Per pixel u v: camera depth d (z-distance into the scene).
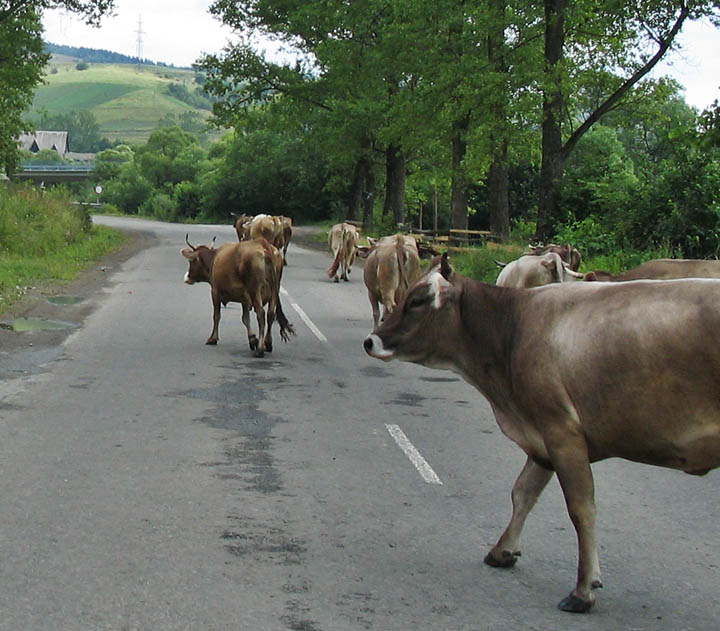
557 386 5.45
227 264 14.61
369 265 16.11
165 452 8.98
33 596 5.59
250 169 88.44
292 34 48.03
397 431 10.08
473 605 5.62
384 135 37.06
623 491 8.11
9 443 9.18
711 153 22.55
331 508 7.44
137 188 126.19
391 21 40.56
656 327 5.11
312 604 5.58
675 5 24.55
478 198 55.25
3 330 16.52
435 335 6.03
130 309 19.83
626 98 27.42
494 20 28.38
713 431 5.00
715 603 5.73
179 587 5.78
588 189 28.06
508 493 7.95
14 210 35.12
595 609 5.59
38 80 45.50
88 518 7.03
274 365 13.85
